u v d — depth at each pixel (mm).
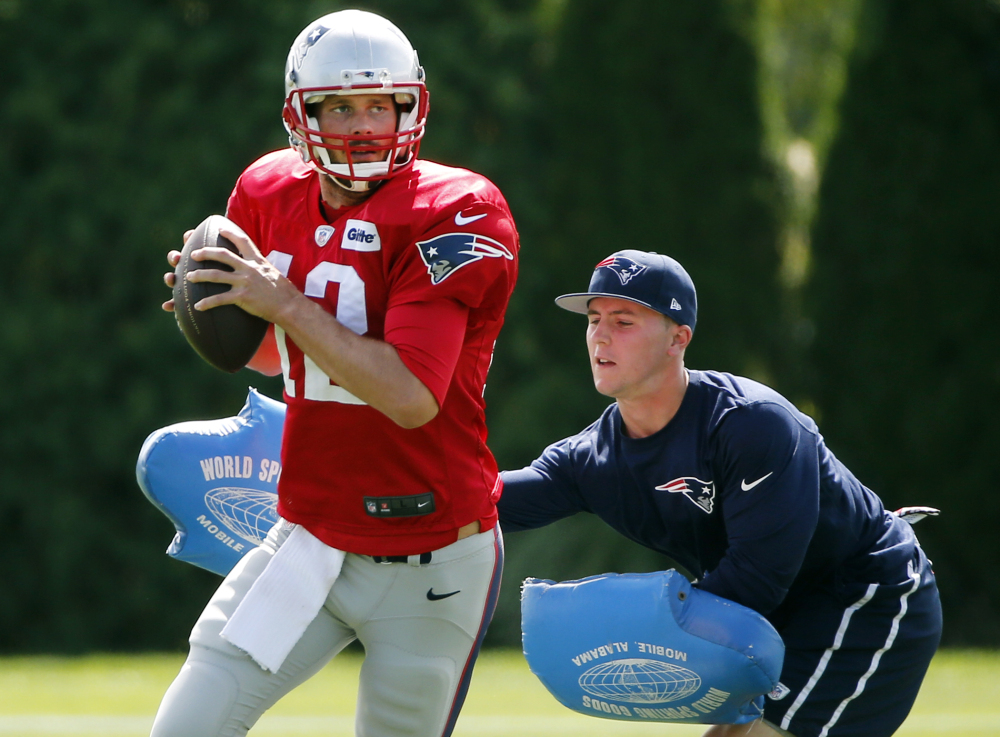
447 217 9359
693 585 10828
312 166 9961
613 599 10438
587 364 42375
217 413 42500
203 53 42344
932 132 39250
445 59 42562
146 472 11836
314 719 22297
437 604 9867
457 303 9273
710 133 41031
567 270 42250
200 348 9469
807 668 11406
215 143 42312
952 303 38969
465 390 9742
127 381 42750
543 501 12070
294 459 9820
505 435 41656
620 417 11664
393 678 9852
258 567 9938
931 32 39281
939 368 39156
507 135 43500
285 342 9688
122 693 25500
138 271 42688
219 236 9414
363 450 9516
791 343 41469
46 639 42312
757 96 41500
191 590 42938
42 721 21844
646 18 41188
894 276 39344
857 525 11516
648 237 41188
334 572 9742
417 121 9617
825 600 11555
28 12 42875
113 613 42531
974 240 39000
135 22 43156
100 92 42906
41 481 42438
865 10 39875
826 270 40125
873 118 39562
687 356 40938
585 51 41781
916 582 11492
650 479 11359
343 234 9492
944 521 38969
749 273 41062
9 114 42594
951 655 34281
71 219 42438
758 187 41281
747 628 10281
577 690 10766
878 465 39469
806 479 10680
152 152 42375
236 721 9547
